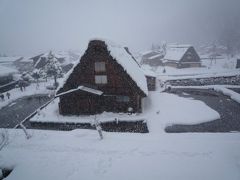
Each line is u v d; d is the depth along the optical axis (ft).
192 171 36.91
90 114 84.23
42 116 84.64
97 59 79.66
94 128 76.02
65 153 44.21
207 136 48.96
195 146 43.93
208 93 117.39
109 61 79.20
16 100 120.78
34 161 42.47
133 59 117.70
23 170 40.11
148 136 49.73
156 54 256.52
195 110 87.51
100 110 84.07
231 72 155.84
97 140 48.39
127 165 39.29
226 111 87.66
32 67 261.44
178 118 79.05
